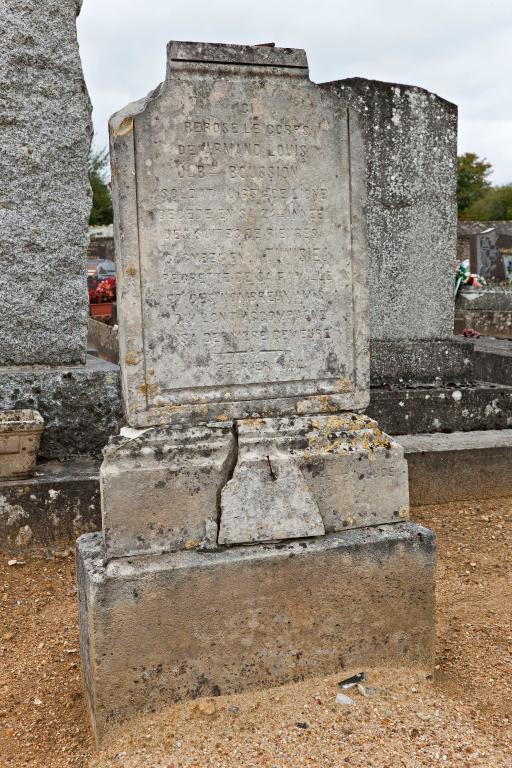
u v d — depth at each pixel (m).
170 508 3.12
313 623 3.21
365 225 3.49
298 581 3.17
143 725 2.97
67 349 5.99
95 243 25.28
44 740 3.09
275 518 3.22
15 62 5.68
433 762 2.73
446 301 7.20
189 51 3.16
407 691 3.17
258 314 3.34
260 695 3.12
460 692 3.28
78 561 3.27
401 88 6.82
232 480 3.19
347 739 2.86
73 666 3.61
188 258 3.21
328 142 3.38
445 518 5.57
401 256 6.99
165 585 3.01
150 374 3.20
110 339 11.80
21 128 5.73
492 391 6.68
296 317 3.39
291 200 3.34
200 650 3.07
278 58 3.28
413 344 6.93
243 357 3.33
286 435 3.30
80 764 2.90
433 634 3.37
